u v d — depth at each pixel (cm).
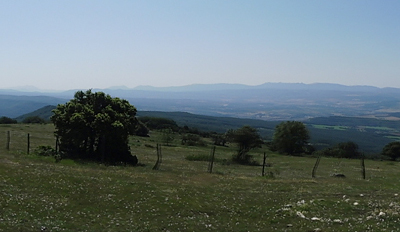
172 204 2027
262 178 3538
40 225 1480
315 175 4344
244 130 6438
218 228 1666
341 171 4975
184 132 13138
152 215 1820
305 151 10106
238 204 2178
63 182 2278
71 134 3994
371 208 2092
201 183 2852
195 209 1983
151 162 4581
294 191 2706
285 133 9294
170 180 2833
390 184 3284
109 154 4147
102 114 4025
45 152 3822
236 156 6228
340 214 1953
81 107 4112
